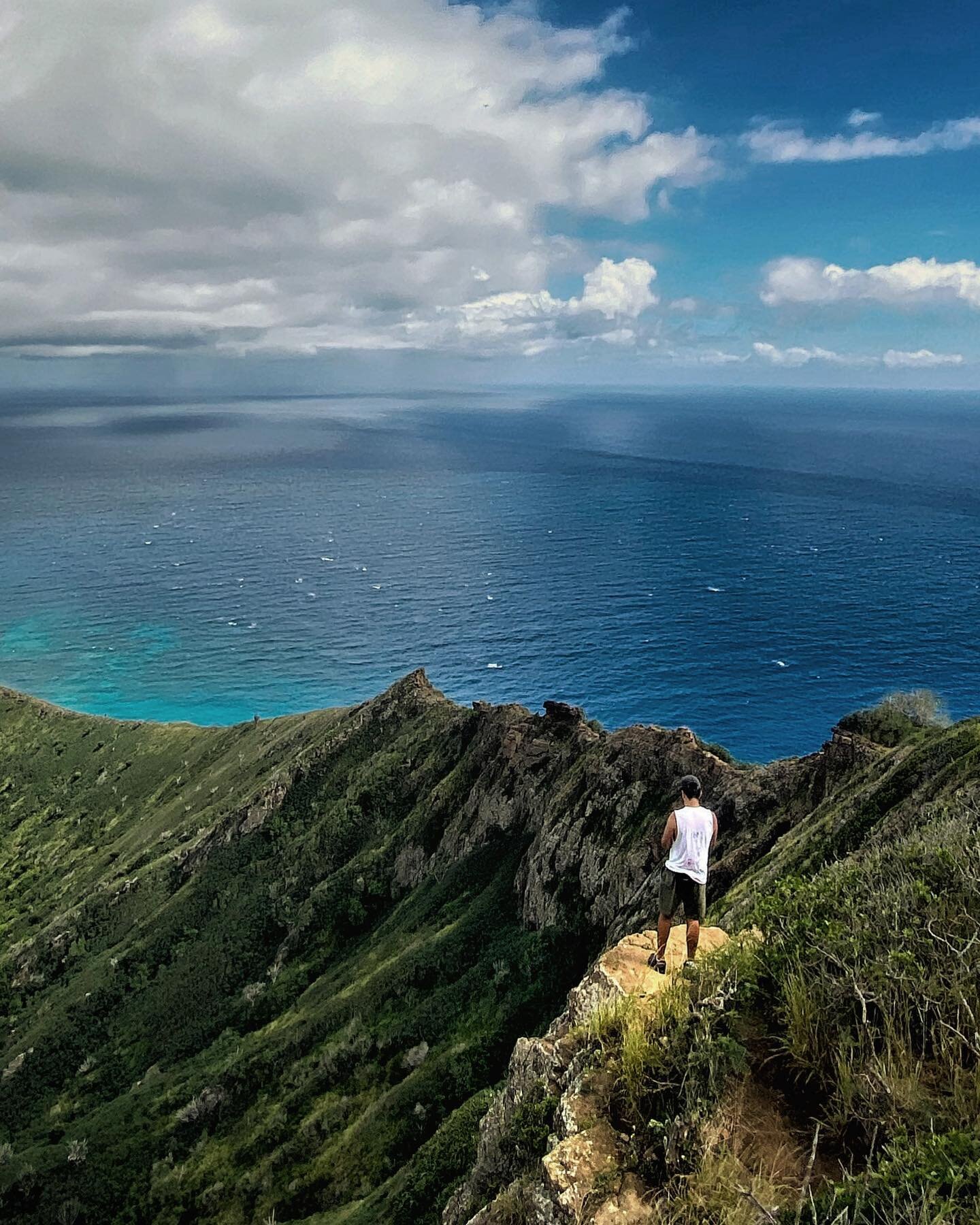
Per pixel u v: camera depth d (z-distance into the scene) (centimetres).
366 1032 5525
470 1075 4491
